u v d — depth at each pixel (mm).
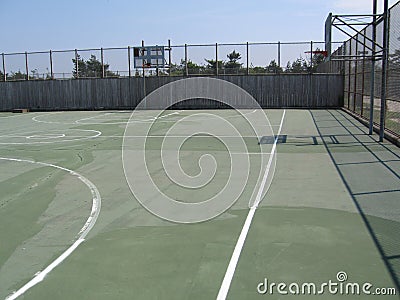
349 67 21344
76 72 29234
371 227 5094
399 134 11703
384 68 11547
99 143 12945
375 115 15430
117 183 7766
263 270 4043
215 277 3932
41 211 6258
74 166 9492
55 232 5359
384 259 4199
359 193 6621
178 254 4492
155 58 28234
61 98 29422
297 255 4352
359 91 18734
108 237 5094
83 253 4633
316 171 8289
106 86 28750
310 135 13648
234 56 27438
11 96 30125
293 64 26953
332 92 26062
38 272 4223
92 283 3934
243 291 3660
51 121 21203
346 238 4766
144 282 3900
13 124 20109
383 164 8773
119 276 4043
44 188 7594
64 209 6305
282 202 6262
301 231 5027
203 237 4961
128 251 4633
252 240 4805
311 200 6316
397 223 5215
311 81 26250
